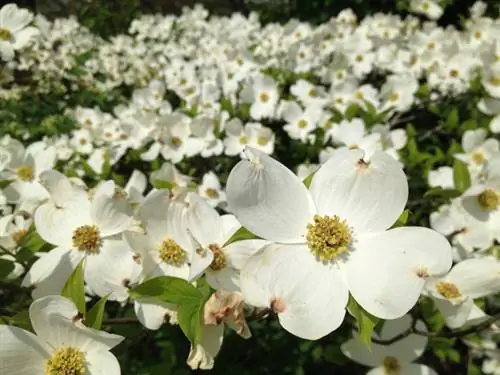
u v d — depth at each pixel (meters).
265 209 0.16
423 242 0.15
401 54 0.47
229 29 0.66
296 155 0.38
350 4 0.89
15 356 0.14
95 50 0.69
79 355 0.14
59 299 0.14
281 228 0.16
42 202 0.24
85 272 0.19
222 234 0.18
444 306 0.20
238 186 0.15
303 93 0.42
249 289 0.15
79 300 0.15
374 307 0.15
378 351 0.22
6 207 0.26
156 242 0.18
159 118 0.38
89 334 0.14
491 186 0.26
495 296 0.28
